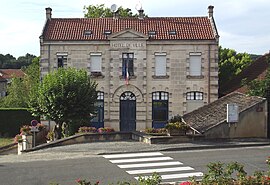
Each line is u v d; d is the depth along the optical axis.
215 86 32.28
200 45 32.25
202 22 34.03
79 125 28.92
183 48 32.31
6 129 36.19
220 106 26.19
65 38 32.47
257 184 10.75
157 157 18.28
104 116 32.75
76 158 18.44
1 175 14.98
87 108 27.31
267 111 23.52
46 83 27.27
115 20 34.59
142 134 23.34
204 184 10.67
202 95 32.47
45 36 32.59
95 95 28.33
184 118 27.75
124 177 14.57
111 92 32.59
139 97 32.53
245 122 23.08
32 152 21.06
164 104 32.69
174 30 33.12
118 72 32.56
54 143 22.42
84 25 33.97
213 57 32.22
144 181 10.62
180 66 32.41
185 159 17.69
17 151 25.98
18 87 42.88
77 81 27.31
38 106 27.62
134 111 32.75
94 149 20.61
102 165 16.67
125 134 24.45
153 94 32.69
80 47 32.50
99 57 32.69
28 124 36.22
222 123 22.80
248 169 15.47
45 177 14.59
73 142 23.00
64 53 32.50
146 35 32.19
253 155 18.39
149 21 34.44
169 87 32.50
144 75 32.47
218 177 11.36
